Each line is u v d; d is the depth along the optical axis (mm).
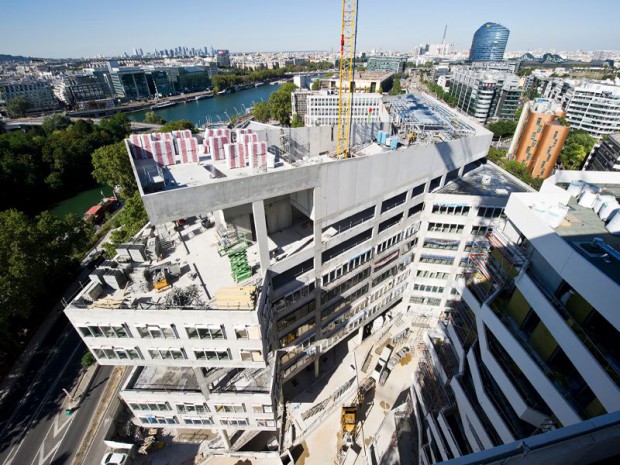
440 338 45938
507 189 53062
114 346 31922
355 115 165875
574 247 22516
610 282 17484
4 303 54250
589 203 28375
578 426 9602
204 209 28797
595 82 194750
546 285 25312
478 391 29453
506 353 28141
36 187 122312
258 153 37250
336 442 50500
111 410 51688
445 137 55531
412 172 46156
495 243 33688
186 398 37406
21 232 60625
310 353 50875
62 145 136750
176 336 31156
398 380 59250
